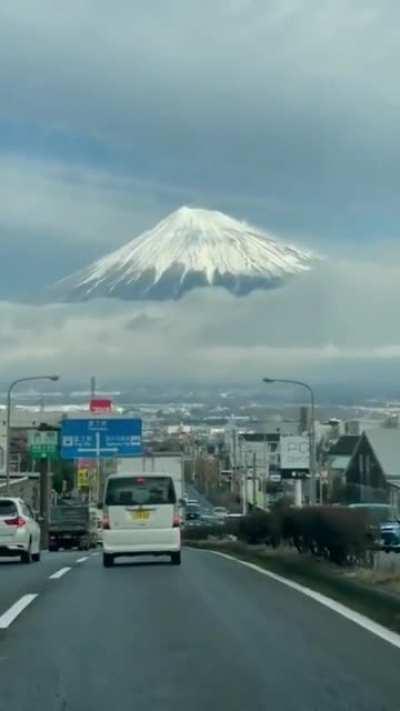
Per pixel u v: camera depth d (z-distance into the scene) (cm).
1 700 1503
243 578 3462
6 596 2898
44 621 2353
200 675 1683
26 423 14250
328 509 3866
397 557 4253
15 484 12006
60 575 3659
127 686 1598
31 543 4734
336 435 18775
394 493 11088
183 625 2266
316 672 1700
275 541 5159
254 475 12494
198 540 8769
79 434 9394
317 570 3450
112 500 4275
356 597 2708
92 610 2553
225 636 2092
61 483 14888
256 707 1452
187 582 3306
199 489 18925
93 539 9938
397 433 12100
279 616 2400
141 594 2928
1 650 1945
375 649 1919
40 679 1659
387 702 1480
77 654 1897
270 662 1794
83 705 1468
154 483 4306
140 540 4250
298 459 10319
